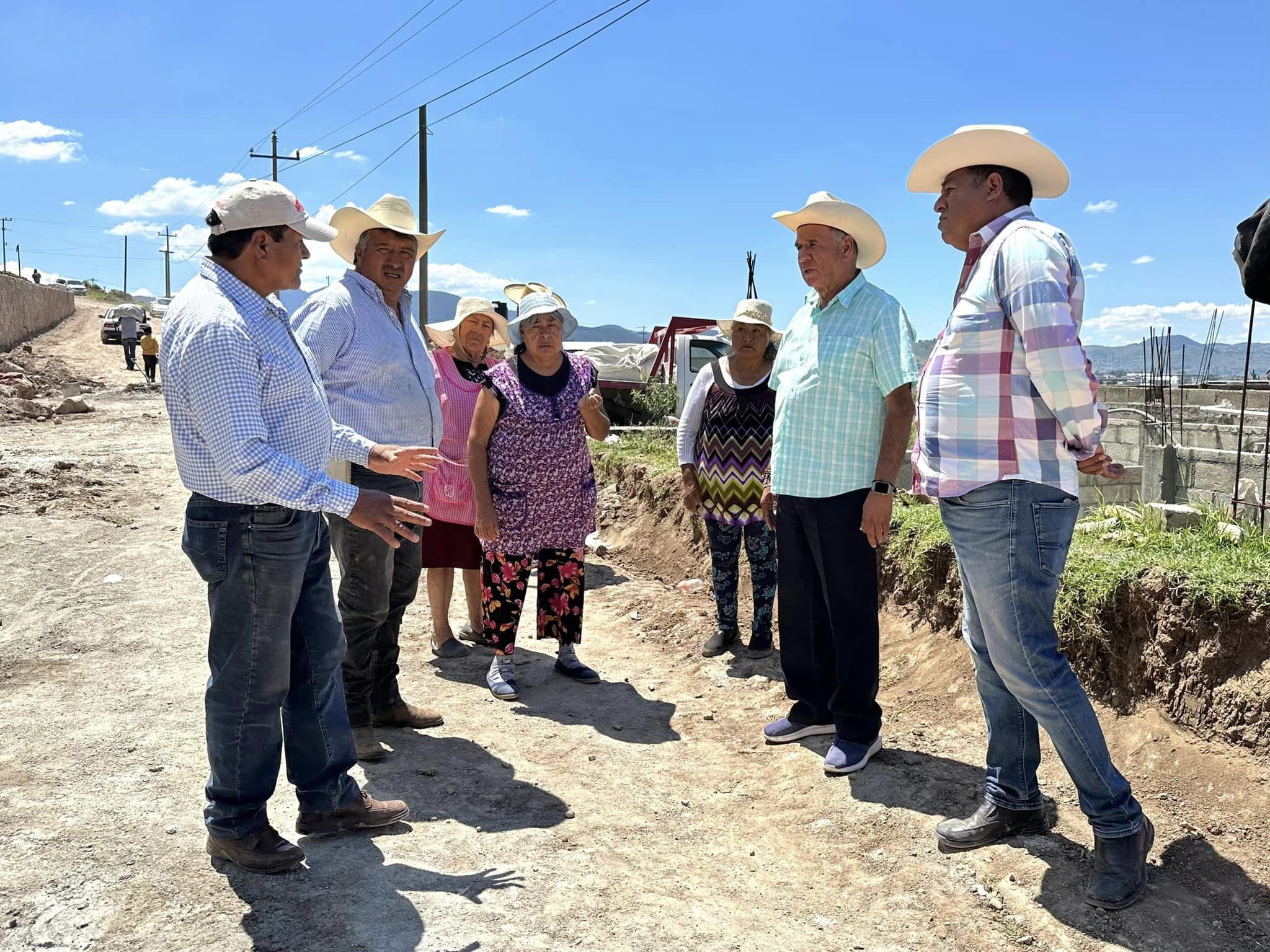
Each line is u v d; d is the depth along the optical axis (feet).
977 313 9.50
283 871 9.69
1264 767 10.44
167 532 26.50
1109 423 29.96
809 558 13.25
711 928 9.31
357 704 13.05
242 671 9.21
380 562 12.60
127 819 10.66
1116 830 9.29
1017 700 10.21
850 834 11.21
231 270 9.16
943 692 14.43
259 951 8.36
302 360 9.57
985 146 9.65
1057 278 8.97
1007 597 9.43
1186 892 9.42
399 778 12.45
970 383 9.50
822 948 9.11
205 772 12.05
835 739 13.35
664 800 12.40
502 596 16.02
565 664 16.97
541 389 15.85
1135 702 12.11
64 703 14.33
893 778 12.25
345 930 8.72
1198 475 21.70
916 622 16.11
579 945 8.81
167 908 8.95
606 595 22.27
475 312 18.06
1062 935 9.04
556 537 16.03
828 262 12.40
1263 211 9.57
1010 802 10.44
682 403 43.14
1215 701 11.14
